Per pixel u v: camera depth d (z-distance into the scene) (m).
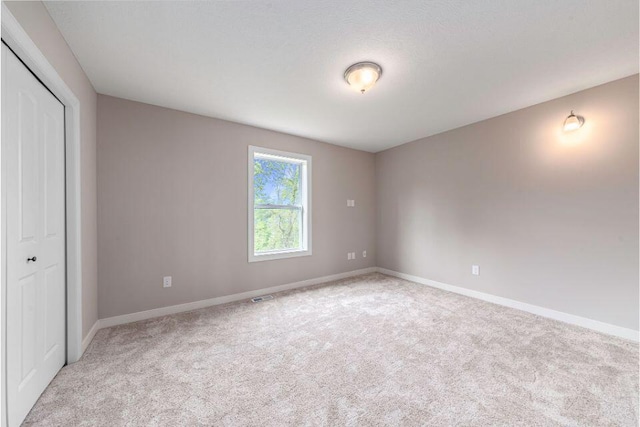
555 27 1.64
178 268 2.83
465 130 3.39
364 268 4.57
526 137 2.83
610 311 2.29
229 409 1.42
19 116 1.33
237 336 2.26
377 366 1.81
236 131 3.24
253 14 1.53
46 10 1.46
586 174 2.42
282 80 2.27
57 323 1.72
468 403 1.46
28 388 1.38
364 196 4.58
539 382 1.63
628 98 2.20
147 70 2.10
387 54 1.92
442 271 3.66
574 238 2.49
